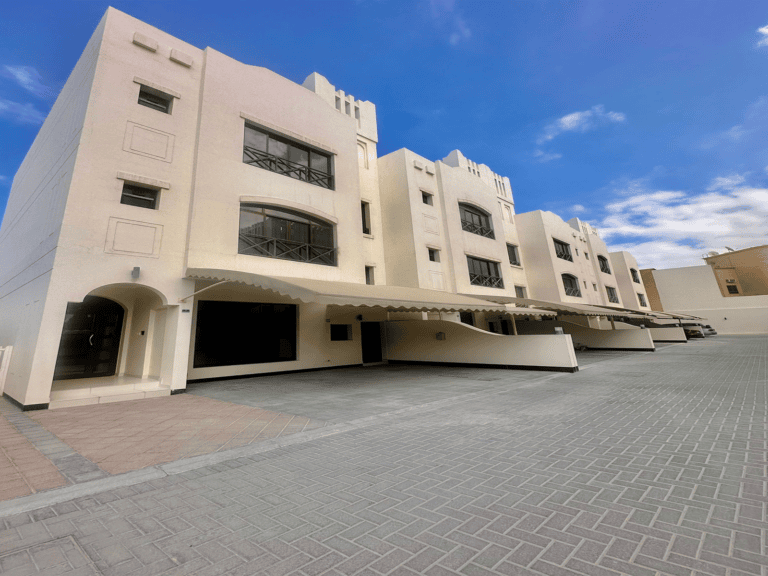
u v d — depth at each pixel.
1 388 10.16
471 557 2.43
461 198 21.77
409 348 17.73
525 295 27.53
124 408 8.07
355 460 4.51
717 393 7.86
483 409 7.26
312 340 15.19
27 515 3.19
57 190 10.12
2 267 16.27
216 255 11.31
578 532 2.68
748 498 3.08
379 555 2.49
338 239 15.06
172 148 11.10
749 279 40.69
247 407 7.96
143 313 12.15
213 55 12.49
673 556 2.33
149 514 3.19
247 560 2.47
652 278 45.91
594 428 5.52
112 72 10.21
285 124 14.21
